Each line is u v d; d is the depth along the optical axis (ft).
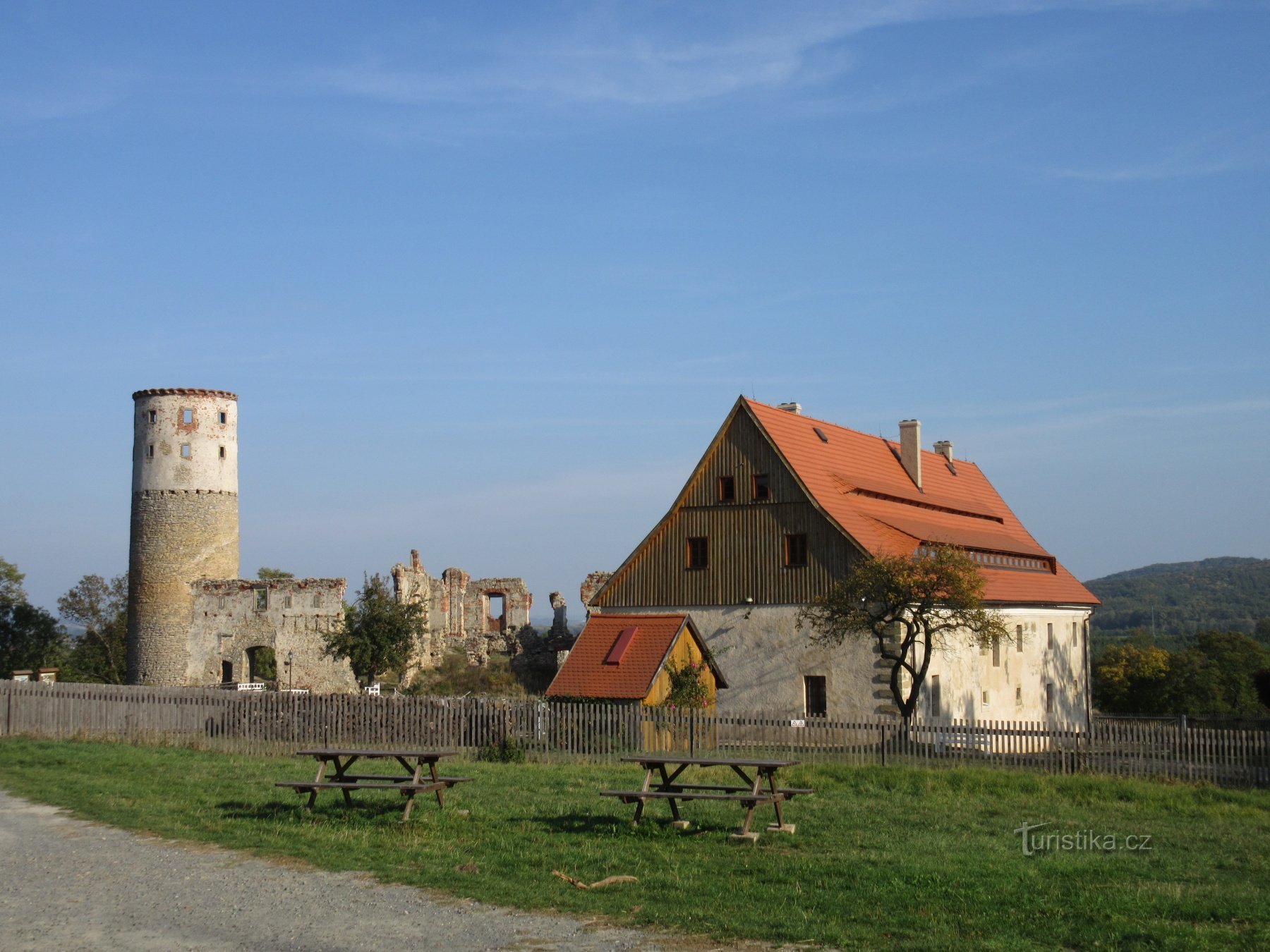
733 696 139.03
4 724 115.03
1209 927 41.09
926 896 44.86
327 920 41.60
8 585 256.11
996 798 73.77
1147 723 179.22
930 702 133.39
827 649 133.18
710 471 144.66
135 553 212.43
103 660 257.34
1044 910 42.86
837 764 87.92
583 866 49.67
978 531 176.65
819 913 42.60
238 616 207.31
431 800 66.44
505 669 214.69
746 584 140.15
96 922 41.39
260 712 102.22
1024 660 161.27
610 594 149.18
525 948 38.40
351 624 189.47
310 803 63.36
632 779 78.48
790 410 163.63
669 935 39.93
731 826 58.90
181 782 74.95
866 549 132.05
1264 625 434.71
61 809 64.90
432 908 43.21
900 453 176.55
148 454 212.23
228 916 42.11
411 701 99.76
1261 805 73.56
